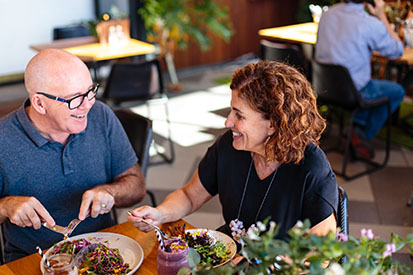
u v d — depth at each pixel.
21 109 1.61
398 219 2.86
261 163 1.51
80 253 1.35
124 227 1.57
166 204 1.64
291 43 4.34
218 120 4.55
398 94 3.48
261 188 1.50
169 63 5.60
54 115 1.53
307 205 1.43
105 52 3.74
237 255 1.37
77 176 1.69
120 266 1.33
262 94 1.33
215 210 2.96
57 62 1.50
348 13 3.26
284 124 1.33
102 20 3.98
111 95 3.62
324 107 4.16
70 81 1.50
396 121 4.25
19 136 1.60
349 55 3.28
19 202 1.48
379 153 3.76
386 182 3.30
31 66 1.51
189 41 6.40
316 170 1.42
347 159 3.66
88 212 1.53
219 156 1.60
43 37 5.89
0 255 1.94
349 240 0.94
